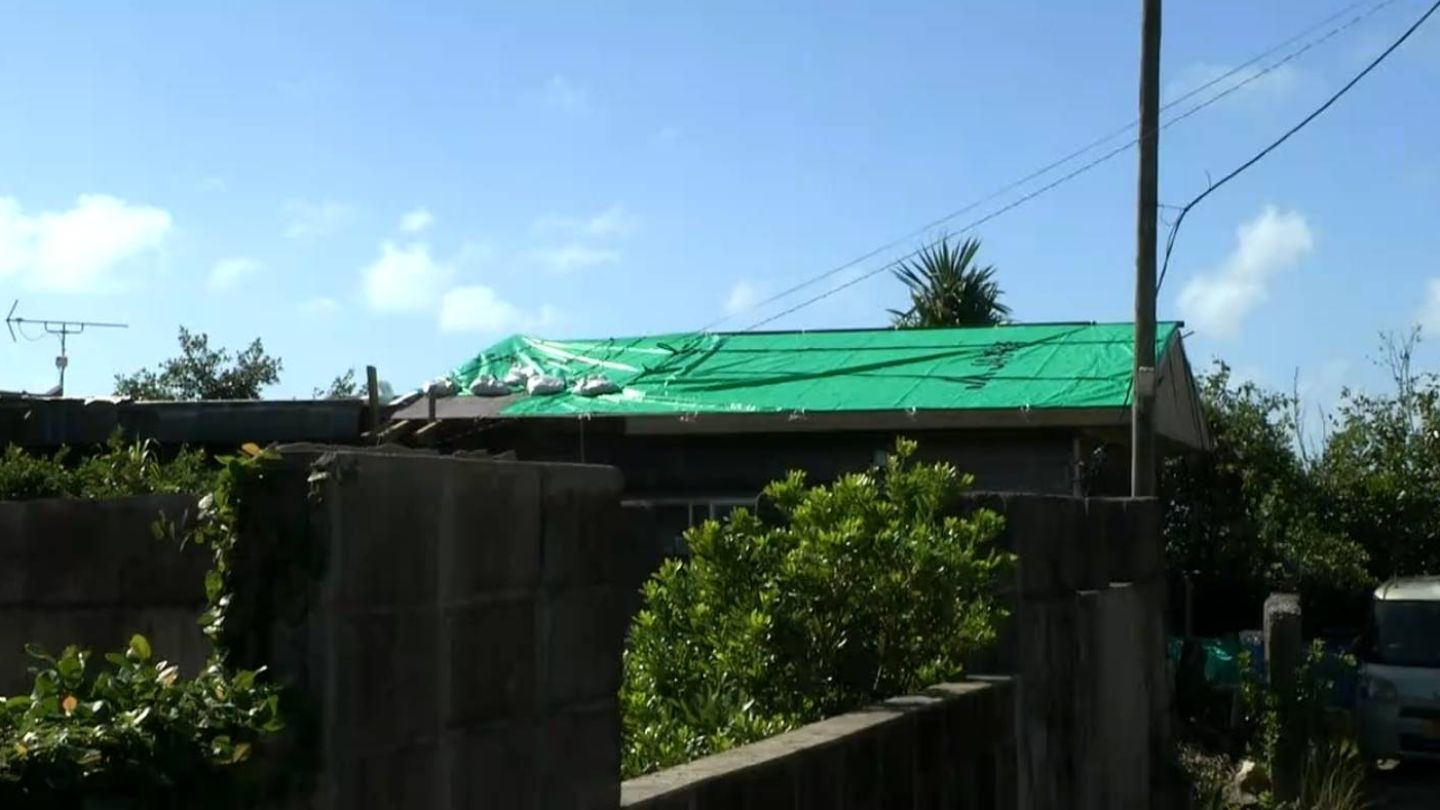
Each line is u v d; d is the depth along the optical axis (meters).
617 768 4.60
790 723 7.01
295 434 13.48
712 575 7.71
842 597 7.58
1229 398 24.62
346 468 3.36
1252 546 23.55
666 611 7.87
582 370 19.84
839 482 8.01
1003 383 17.86
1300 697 13.96
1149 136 15.16
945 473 8.34
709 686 7.50
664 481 18.23
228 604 3.30
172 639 4.07
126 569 4.13
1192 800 12.77
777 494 8.28
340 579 3.34
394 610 3.54
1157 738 12.08
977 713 7.57
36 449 13.17
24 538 4.21
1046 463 17.61
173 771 2.94
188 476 7.78
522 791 4.07
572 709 4.35
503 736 3.99
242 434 13.45
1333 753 14.01
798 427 17.56
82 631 4.16
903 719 6.68
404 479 3.59
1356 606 23.44
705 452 18.20
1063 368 18.20
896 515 8.02
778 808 5.48
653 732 6.79
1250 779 13.74
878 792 6.37
